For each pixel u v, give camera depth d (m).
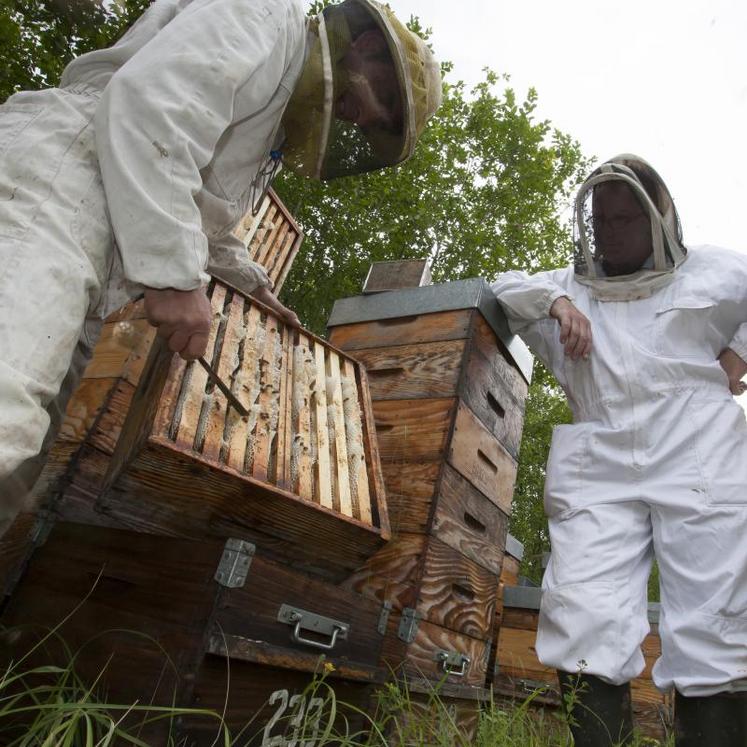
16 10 5.76
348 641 1.62
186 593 1.30
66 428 2.00
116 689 1.28
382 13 1.54
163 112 1.19
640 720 3.43
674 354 2.07
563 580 1.86
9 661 1.52
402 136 1.68
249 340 1.90
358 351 2.78
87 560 1.56
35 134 1.22
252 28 1.33
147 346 2.10
